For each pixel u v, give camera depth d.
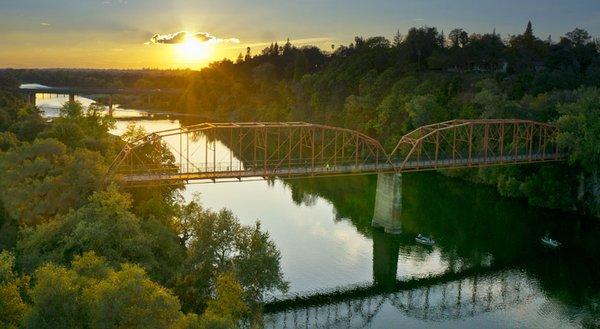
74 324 42.16
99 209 73.88
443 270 105.38
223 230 71.06
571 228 130.00
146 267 68.00
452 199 154.88
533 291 96.62
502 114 169.62
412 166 129.25
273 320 83.94
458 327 83.62
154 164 114.38
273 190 159.12
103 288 42.47
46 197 82.00
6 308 44.75
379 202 126.75
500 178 158.12
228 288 61.00
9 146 110.00
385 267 104.44
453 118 192.50
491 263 108.75
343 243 115.50
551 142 154.00
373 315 87.19
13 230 80.81
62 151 90.56
